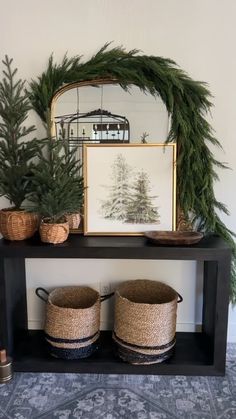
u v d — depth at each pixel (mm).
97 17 1932
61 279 2193
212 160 1962
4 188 1828
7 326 1844
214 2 1895
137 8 1917
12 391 1724
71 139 2002
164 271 2164
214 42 1921
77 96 1982
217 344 1801
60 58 1968
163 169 1967
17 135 1819
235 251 1978
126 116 1979
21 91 1983
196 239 1757
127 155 1969
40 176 1713
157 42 1932
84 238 1919
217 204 2002
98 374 1851
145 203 1980
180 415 1571
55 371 1857
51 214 1783
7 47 1973
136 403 1644
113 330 2033
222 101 1956
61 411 1591
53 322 1859
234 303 2004
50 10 1939
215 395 1699
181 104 1918
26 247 1730
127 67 1918
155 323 1792
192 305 2188
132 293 2139
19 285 2049
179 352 1940
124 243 1794
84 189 1917
